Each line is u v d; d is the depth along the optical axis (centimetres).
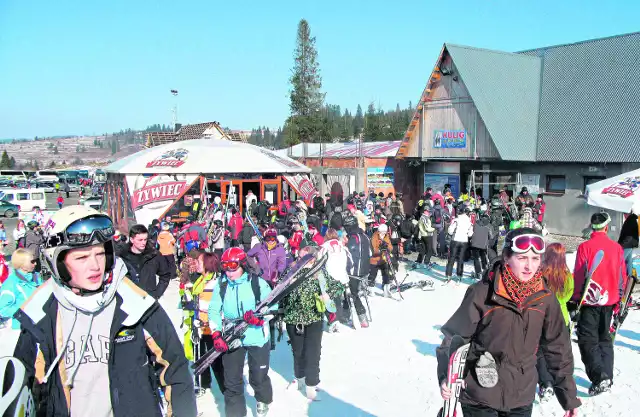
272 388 639
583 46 2509
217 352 547
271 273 847
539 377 611
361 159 2747
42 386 264
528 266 339
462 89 2378
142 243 680
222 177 2378
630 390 643
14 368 247
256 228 1308
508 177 2384
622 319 724
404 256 1697
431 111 2511
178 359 302
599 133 2148
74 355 271
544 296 344
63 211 276
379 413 595
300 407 613
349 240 920
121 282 289
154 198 2191
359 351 800
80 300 272
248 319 540
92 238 267
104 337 276
